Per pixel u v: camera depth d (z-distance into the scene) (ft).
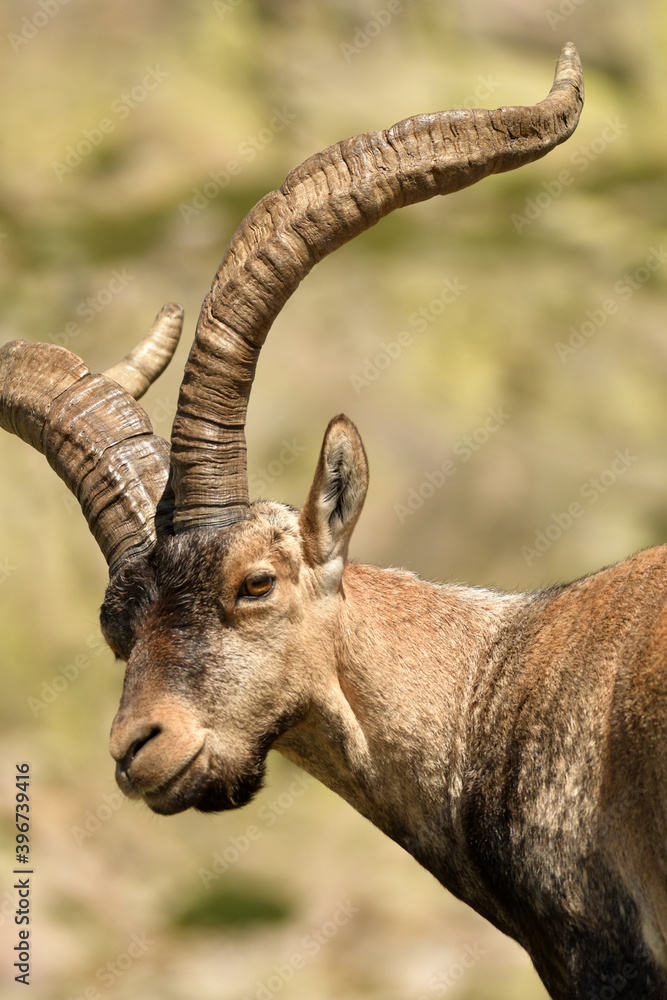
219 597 57.62
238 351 58.75
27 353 69.00
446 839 60.80
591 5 259.80
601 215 218.18
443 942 136.05
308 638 59.06
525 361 189.67
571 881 55.42
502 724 58.95
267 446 179.42
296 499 174.19
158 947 138.62
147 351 72.84
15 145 236.22
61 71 243.40
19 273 204.85
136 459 64.59
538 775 57.00
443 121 56.49
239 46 247.29
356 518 59.52
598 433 183.11
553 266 202.80
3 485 185.88
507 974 126.93
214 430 59.26
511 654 60.59
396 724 60.29
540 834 56.39
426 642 61.67
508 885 57.82
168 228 213.25
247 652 57.72
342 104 242.37
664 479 177.47
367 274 199.41
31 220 221.25
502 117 55.77
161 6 248.52
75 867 149.59
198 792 56.90
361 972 132.16
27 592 179.42
